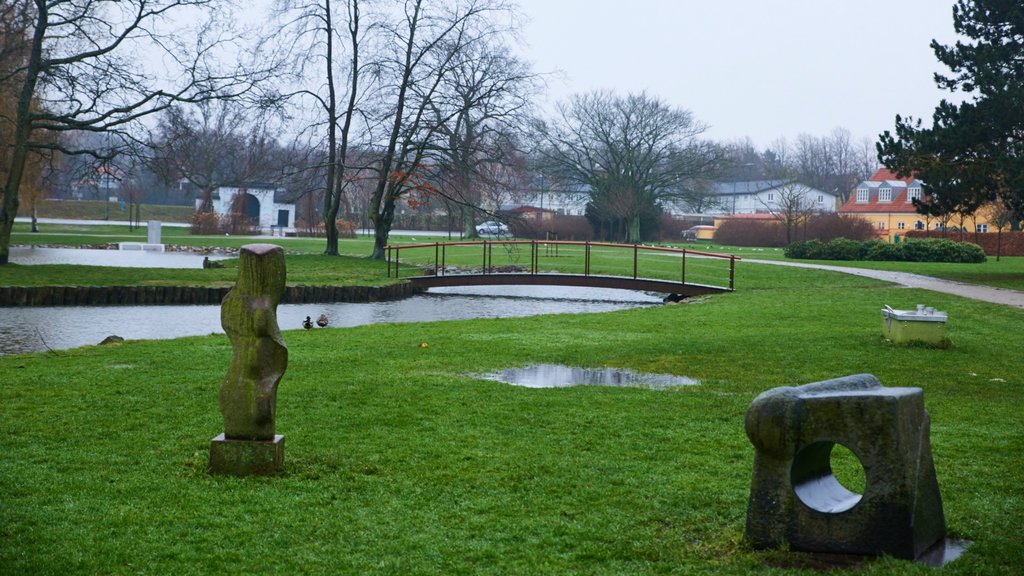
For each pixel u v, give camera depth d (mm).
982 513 6754
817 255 52375
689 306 26938
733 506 7098
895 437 5617
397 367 14336
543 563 5969
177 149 37719
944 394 12328
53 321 24844
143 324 24641
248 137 46219
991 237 63906
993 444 9141
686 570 5789
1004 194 35469
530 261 48344
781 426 5848
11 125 38812
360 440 9297
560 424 10180
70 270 35000
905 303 26781
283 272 8031
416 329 20625
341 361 14914
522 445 9164
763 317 23516
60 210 109438
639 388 12680
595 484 7766
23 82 36688
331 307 31094
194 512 6906
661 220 85812
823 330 20094
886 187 101688
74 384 12328
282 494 7391
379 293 34094
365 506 7164
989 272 40688
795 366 14734
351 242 66938
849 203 106062
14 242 57344
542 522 6777
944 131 34344
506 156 45156
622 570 5832
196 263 46219
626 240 80125
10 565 5801
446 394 11922
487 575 5770
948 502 7059
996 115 33469
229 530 6539
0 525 6566
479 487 7695
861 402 5668
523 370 14367
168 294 30531
